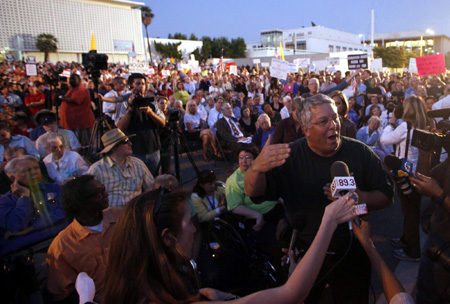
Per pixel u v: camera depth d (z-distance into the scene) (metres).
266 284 2.90
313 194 1.90
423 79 13.02
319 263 1.09
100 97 5.41
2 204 2.98
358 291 1.94
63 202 2.42
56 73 9.56
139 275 0.97
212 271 2.94
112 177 3.48
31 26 40.16
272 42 59.47
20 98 10.85
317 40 56.31
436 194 1.82
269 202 3.39
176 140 5.00
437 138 1.93
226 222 3.01
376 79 12.31
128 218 1.03
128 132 4.61
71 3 42.94
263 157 1.60
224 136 7.21
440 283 1.92
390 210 4.75
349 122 4.05
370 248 1.42
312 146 1.90
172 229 1.02
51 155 4.11
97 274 2.39
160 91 12.64
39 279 2.55
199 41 55.28
